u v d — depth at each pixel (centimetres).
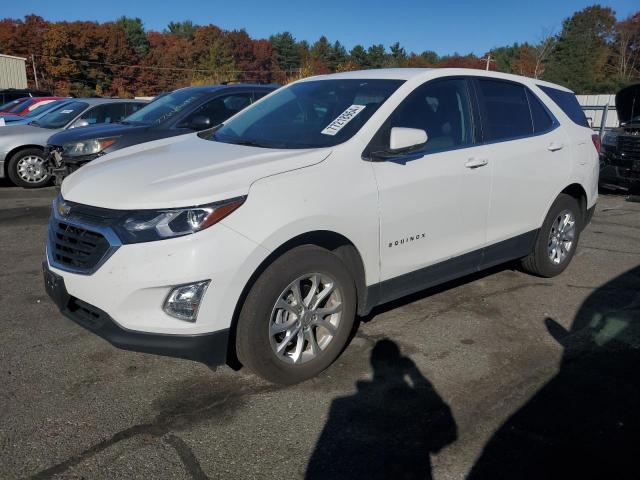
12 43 7375
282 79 8812
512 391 336
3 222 735
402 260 379
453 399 327
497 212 445
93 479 259
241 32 8856
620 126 992
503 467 271
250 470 267
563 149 504
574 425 304
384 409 316
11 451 277
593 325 431
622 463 274
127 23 8700
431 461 274
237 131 429
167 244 287
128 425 299
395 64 8112
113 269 290
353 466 270
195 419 305
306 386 339
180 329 292
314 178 328
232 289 297
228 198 297
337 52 8969
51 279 327
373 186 352
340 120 379
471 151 419
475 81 445
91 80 7800
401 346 391
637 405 323
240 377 348
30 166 994
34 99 1686
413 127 387
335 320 350
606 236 710
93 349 382
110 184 325
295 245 328
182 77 8219
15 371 352
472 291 498
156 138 736
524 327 425
